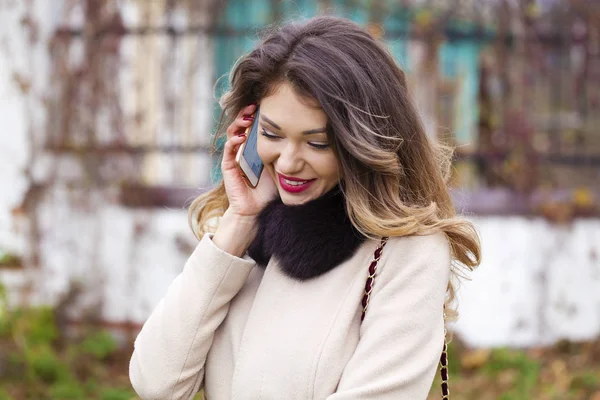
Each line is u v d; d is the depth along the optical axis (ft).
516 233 19.04
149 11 18.92
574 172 19.48
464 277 7.64
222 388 7.32
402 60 18.12
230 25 19.10
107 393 16.40
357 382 6.54
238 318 7.43
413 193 7.18
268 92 6.83
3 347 17.72
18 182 19.27
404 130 6.99
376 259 6.90
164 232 18.74
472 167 19.61
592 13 19.08
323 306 6.92
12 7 18.79
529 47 19.17
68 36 18.83
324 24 6.87
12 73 18.79
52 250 18.95
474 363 18.07
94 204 18.81
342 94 6.54
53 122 18.95
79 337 18.45
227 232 7.46
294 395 6.79
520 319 19.02
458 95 20.24
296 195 7.04
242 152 7.47
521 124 19.24
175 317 7.26
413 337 6.63
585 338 19.04
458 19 19.35
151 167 19.27
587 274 18.99
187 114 19.04
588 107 19.43
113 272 18.80
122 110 18.88
